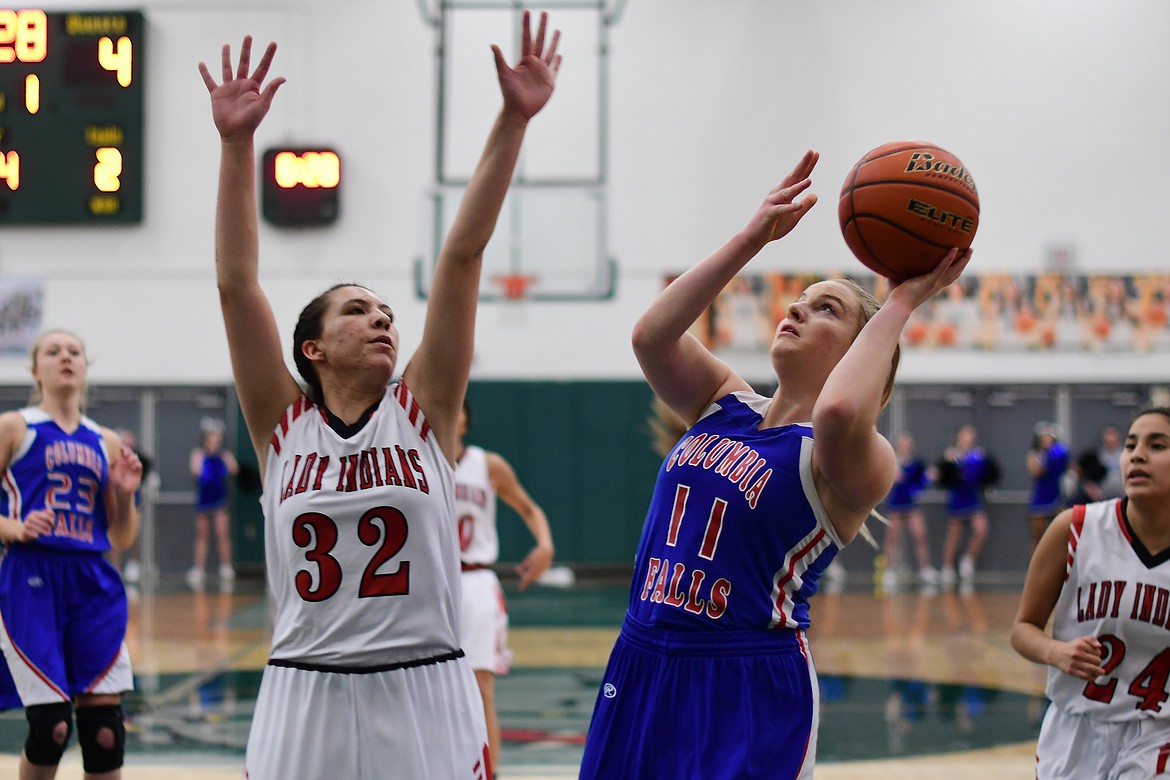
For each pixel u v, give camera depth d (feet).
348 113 44.57
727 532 7.55
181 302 44.57
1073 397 45.03
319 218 42.63
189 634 28.78
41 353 13.12
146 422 44.98
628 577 44.47
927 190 7.48
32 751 11.81
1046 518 40.73
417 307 44.32
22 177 32.37
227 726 18.29
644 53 44.70
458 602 7.91
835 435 6.97
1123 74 44.73
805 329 7.91
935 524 45.42
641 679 7.68
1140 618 9.20
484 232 7.67
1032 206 44.88
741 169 44.57
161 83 44.11
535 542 44.57
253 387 7.88
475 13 44.55
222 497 43.34
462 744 7.60
